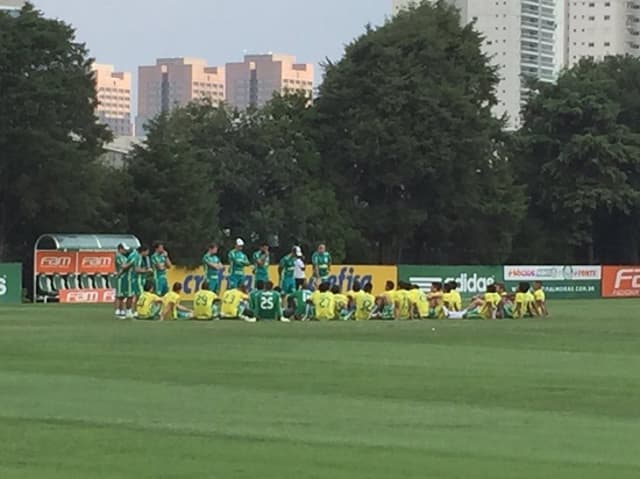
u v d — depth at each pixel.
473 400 18.14
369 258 82.94
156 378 20.70
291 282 44.66
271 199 79.06
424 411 16.84
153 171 67.44
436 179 82.44
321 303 39.78
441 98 81.38
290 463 12.58
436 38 83.38
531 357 25.67
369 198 84.88
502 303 43.03
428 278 65.56
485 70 86.69
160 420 15.60
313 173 82.56
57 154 63.78
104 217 67.81
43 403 17.22
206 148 79.25
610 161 90.31
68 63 65.69
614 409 17.31
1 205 66.19
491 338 31.30
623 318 43.09
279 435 14.46
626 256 95.94
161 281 42.44
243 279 44.00
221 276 51.31
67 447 13.47
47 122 64.12
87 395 18.22
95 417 15.80
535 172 92.94
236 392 18.81
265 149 79.69
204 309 39.00
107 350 26.31
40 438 14.05
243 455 13.04
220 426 15.13
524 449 13.69
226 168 78.31
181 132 80.25
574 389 19.62
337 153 83.44
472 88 85.69
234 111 80.88
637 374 22.16
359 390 19.25
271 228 76.75
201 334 31.58
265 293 39.19
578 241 92.31
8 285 54.72
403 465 12.53
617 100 96.75
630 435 14.90
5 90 63.44
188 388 19.28
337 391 19.09
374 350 26.95
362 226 82.69
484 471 12.25
